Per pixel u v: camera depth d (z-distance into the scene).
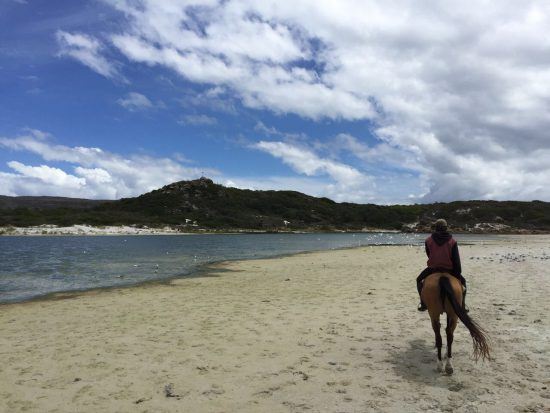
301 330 9.96
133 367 7.55
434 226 8.14
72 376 7.14
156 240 58.56
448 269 7.68
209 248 43.59
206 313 12.09
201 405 5.98
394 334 9.50
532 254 31.83
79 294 16.09
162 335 9.70
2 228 70.44
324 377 6.96
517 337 8.94
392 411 5.69
